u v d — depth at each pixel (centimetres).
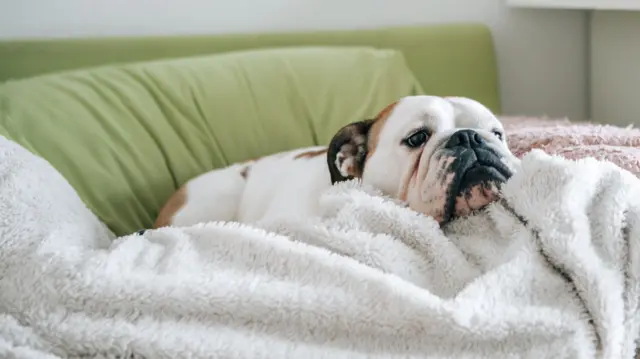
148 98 140
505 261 80
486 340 74
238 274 80
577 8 196
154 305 76
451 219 91
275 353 73
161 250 86
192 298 76
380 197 92
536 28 205
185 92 144
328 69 160
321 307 75
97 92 136
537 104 211
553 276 79
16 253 83
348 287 76
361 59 166
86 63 167
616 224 80
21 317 78
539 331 74
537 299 77
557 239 78
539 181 83
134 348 73
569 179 82
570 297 78
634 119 187
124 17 178
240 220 121
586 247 78
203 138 141
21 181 93
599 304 75
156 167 132
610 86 197
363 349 75
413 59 186
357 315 75
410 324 74
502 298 76
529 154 87
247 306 75
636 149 106
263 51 162
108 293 76
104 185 122
